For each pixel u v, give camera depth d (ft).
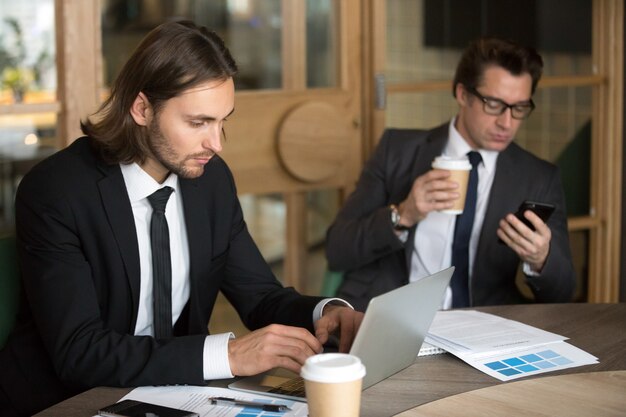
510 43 9.86
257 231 12.25
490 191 10.05
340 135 12.46
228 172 8.20
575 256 14.35
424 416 5.65
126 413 5.75
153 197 7.47
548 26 13.57
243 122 11.94
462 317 7.77
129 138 7.22
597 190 14.24
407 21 12.71
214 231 7.96
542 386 6.15
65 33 10.77
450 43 13.01
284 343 6.49
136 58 7.08
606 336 7.34
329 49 12.49
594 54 13.98
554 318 7.84
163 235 7.55
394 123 12.81
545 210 9.08
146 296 7.63
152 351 6.52
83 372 6.59
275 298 8.00
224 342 6.56
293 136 12.16
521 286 13.55
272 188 12.25
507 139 9.87
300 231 12.55
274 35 12.17
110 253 7.23
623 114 14.11
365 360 5.95
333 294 10.61
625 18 13.91
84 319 6.88
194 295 7.73
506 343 7.04
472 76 9.89
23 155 10.82
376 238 9.93
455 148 10.24
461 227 10.03
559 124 13.82
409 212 9.62
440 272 6.51
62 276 6.99
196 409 5.95
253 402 6.03
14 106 10.68
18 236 7.22
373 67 12.55
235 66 7.12
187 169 7.14
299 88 12.35
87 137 7.57
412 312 6.25
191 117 6.95
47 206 7.11
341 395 4.82
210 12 11.92
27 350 7.37
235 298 8.23
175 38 6.96
